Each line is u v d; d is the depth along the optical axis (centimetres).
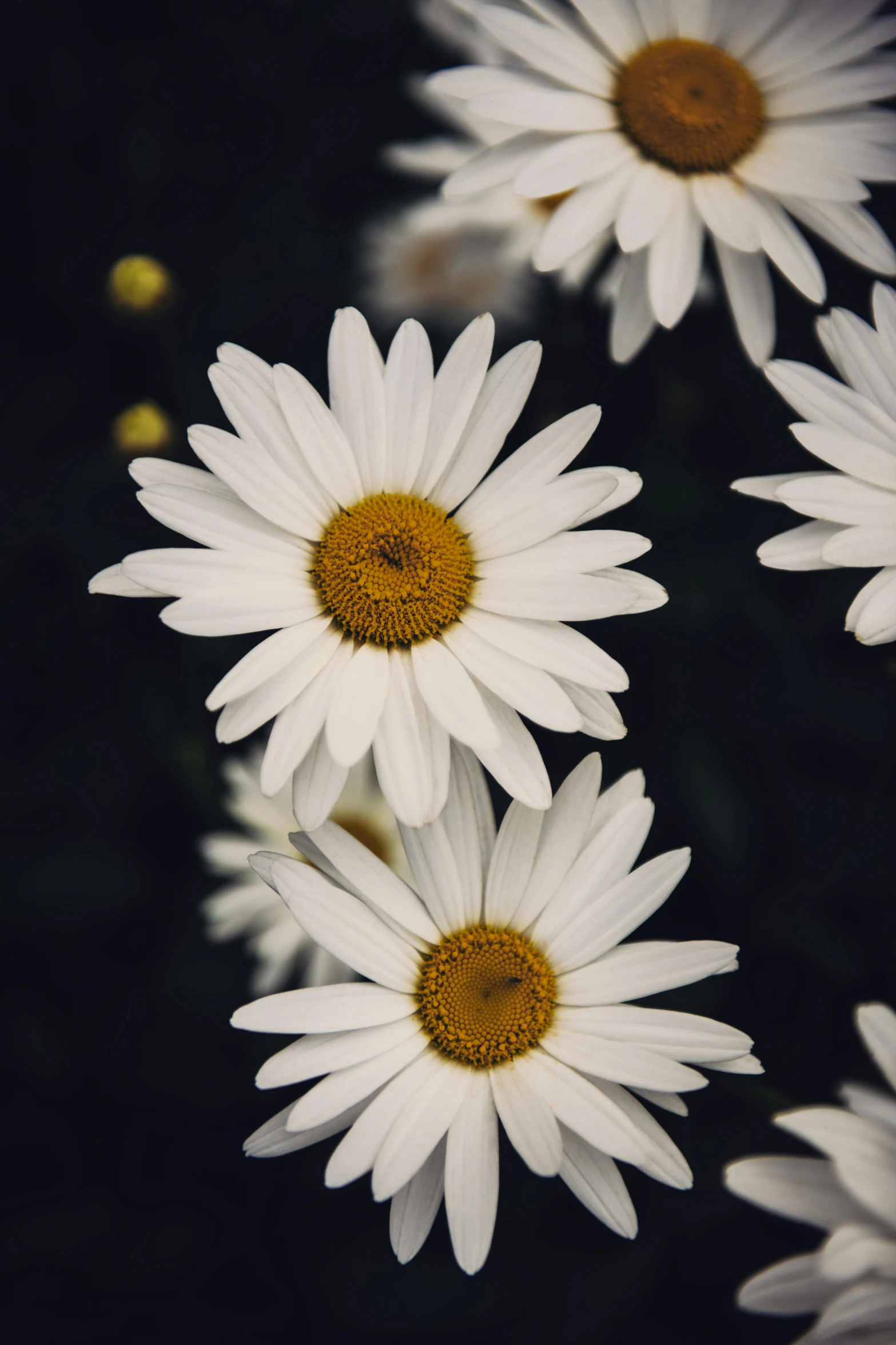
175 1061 57
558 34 54
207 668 58
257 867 49
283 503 50
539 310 61
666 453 58
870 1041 49
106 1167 57
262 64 63
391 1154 48
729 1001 56
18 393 62
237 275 62
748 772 57
